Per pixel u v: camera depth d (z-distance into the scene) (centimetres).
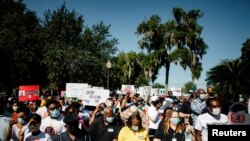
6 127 792
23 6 5138
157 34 5178
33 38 4297
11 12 4712
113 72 4412
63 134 629
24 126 745
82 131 649
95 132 816
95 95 1438
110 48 4472
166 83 5159
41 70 4253
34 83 4284
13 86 4025
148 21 5178
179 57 4872
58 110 797
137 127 757
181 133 744
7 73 3897
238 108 732
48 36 4338
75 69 3747
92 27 4509
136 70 6988
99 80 3981
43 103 1355
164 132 746
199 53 5066
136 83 6950
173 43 5134
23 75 4047
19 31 4244
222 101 998
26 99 1678
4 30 4103
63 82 3828
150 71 5197
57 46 3891
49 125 793
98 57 4359
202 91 1147
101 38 4484
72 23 4431
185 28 5100
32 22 4800
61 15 4422
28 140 688
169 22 5116
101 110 1121
